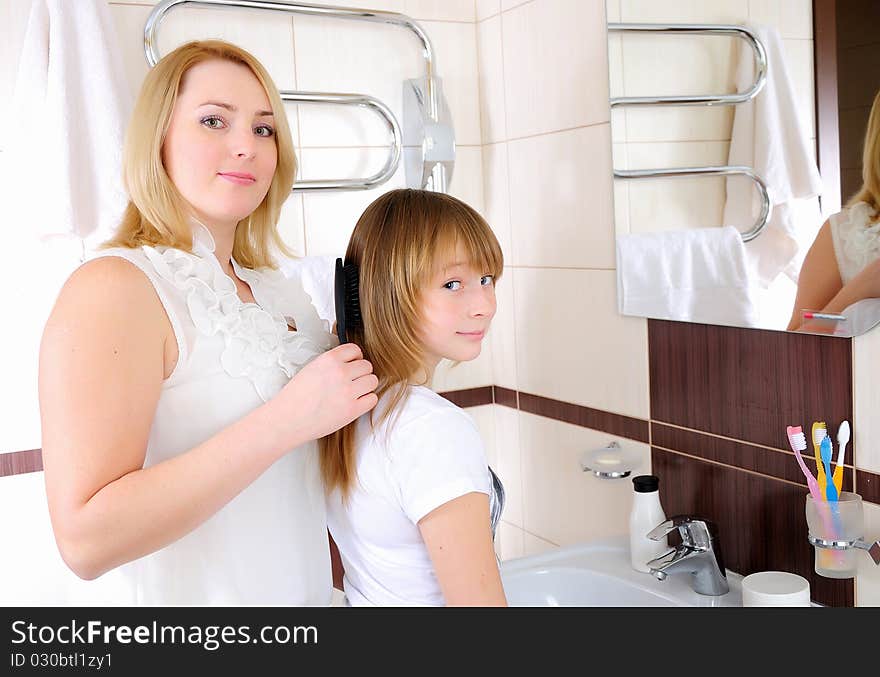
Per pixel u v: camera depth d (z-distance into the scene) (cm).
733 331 130
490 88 186
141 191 94
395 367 91
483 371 194
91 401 80
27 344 153
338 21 174
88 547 79
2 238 151
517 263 182
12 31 149
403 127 182
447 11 185
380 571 92
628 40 143
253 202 99
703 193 132
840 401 114
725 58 125
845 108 107
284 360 96
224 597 95
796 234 117
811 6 111
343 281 94
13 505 154
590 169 158
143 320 84
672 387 143
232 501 95
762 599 114
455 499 83
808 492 120
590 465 151
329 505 99
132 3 156
